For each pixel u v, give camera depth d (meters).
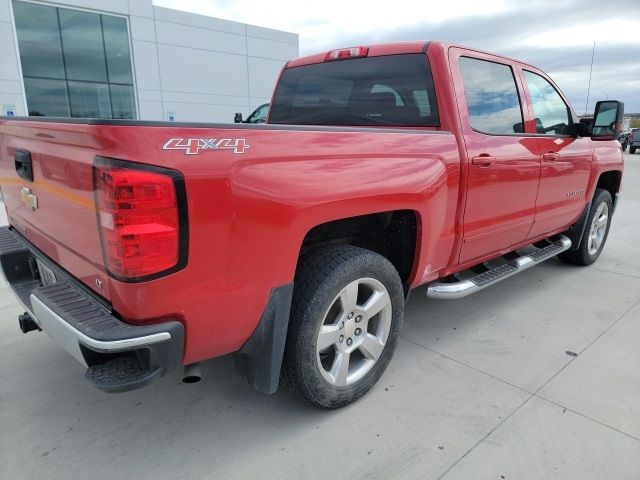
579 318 3.77
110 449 2.27
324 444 2.30
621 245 6.13
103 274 1.87
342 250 2.39
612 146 4.94
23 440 2.33
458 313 3.86
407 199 2.51
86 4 16.39
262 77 21.66
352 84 3.48
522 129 3.61
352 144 2.29
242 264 1.92
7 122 2.48
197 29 19.16
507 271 3.58
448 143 2.83
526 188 3.54
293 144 2.05
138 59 17.92
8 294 4.13
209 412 2.55
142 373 1.82
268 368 2.17
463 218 3.01
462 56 3.13
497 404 2.61
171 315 1.82
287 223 2.01
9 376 2.87
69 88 16.80
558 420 2.47
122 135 1.62
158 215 1.68
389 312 2.66
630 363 3.06
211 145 1.78
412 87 3.11
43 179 2.21
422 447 2.28
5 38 15.10
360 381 2.60
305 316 2.23
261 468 2.15
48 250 2.43
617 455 2.22
